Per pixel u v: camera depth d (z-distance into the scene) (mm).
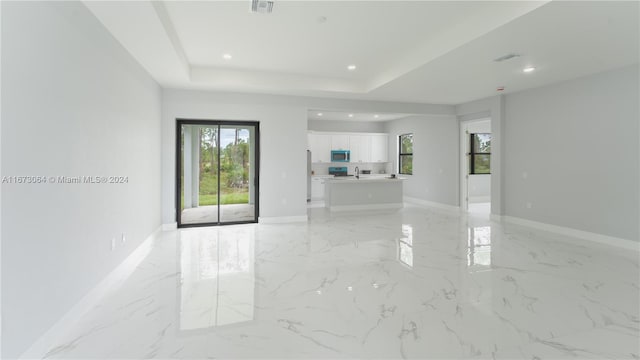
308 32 3775
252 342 2145
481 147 9844
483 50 3734
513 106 6102
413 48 4355
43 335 2014
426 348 2078
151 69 4363
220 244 4691
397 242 4793
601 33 3240
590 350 2061
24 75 1848
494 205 6492
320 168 10492
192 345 2105
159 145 5305
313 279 3297
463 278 3303
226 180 6117
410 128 9477
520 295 2881
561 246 4531
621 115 4453
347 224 6160
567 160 5176
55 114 2156
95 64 2756
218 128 6023
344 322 2412
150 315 2521
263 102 6051
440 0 3033
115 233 3209
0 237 1660
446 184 8078
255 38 3953
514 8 2910
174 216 5664
